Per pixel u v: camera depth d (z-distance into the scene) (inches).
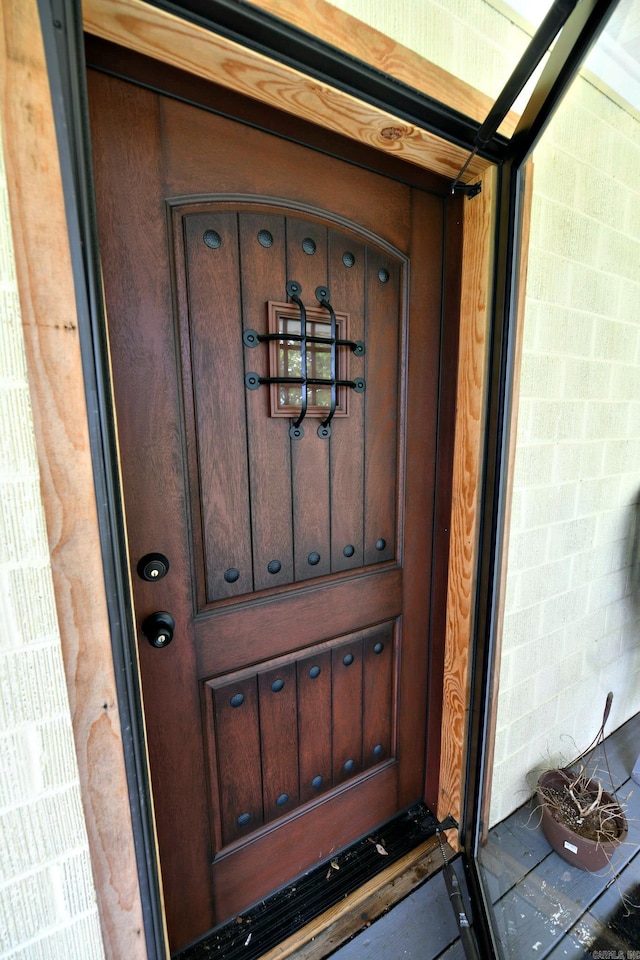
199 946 36.0
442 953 36.4
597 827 44.3
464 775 44.1
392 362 39.0
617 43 31.9
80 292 19.6
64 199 18.6
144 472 28.7
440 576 44.8
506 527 40.4
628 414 53.3
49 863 22.9
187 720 33.1
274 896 39.8
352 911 38.9
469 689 42.7
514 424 38.7
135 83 24.7
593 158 41.7
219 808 35.7
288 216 31.4
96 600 21.9
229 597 33.7
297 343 33.1
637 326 51.5
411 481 42.2
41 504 20.1
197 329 29.3
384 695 44.8
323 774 41.6
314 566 37.8
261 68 23.9
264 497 34.1
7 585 19.9
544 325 41.1
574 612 52.8
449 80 29.3
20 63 17.0
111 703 23.1
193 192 27.7
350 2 25.7
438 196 38.9
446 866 42.3
